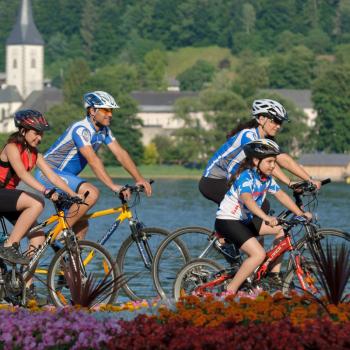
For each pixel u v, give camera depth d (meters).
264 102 35.53
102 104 36.94
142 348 24.83
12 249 33.66
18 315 28.88
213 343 24.38
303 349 23.92
